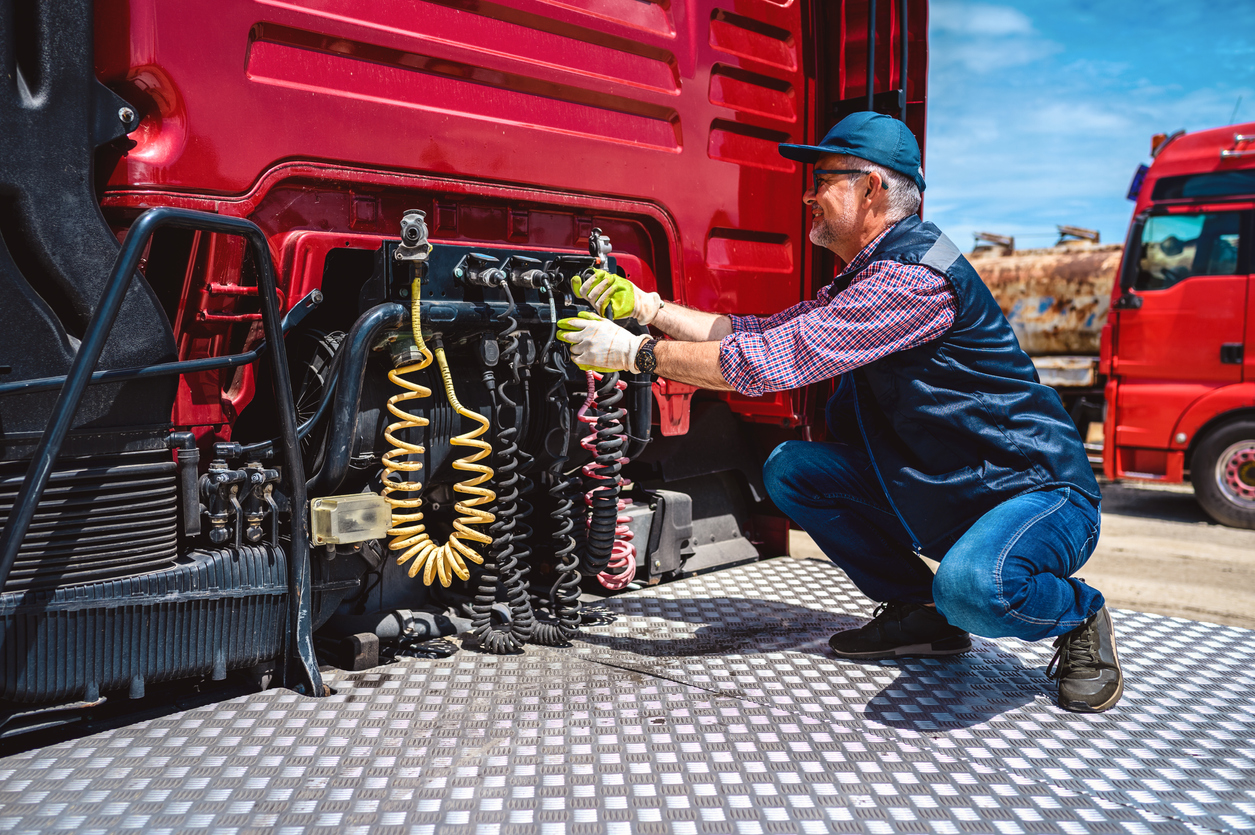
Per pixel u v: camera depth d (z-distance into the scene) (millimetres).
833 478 2174
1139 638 2207
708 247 2738
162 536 1577
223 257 1717
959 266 1903
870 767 1500
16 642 1412
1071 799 1398
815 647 2135
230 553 1656
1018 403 1902
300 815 1304
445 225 2119
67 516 1452
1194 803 1392
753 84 2857
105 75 1581
